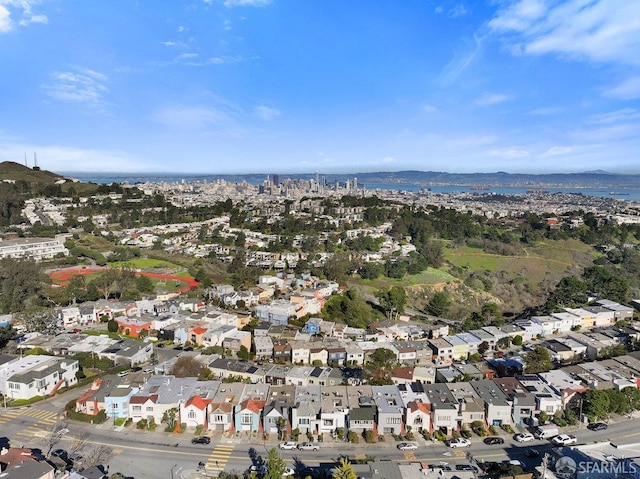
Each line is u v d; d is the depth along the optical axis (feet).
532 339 321.73
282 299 378.32
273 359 280.72
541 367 249.34
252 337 310.24
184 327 305.53
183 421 199.21
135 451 181.06
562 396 212.23
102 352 270.05
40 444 184.65
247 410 196.03
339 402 204.44
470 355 287.28
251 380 241.96
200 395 209.56
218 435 193.98
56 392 230.07
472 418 202.18
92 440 188.44
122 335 312.91
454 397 209.56
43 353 271.69
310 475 166.91
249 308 375.04
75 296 374.63
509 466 166.50
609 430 199.11
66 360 248.11
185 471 168.96
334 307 381.19
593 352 282.97
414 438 193.26
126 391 210.79
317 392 214.07
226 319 330.54
